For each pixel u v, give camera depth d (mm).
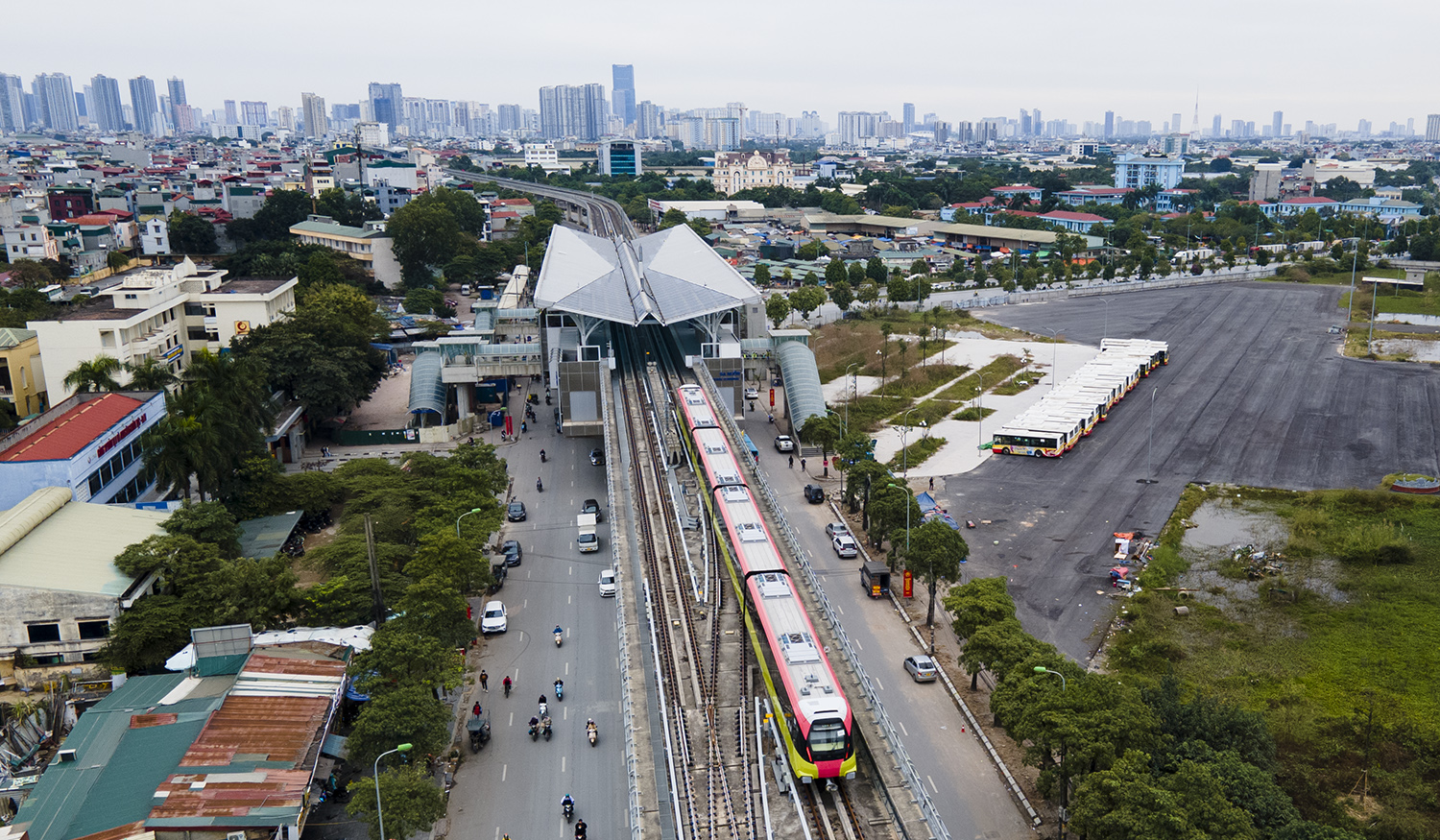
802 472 149625
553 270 187125
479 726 82000
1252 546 118312
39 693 87688
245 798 66000
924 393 191750
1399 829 64938
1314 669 91688
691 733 76312
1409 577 108938
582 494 142125
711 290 171875
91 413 123812
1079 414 163375
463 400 173750
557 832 70812
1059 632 99438
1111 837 59688
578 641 99562
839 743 66688
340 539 107750
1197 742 69125
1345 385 189750
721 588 100062
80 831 63062
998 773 77125
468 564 97125
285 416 151875
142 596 95000
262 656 84688
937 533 99312
